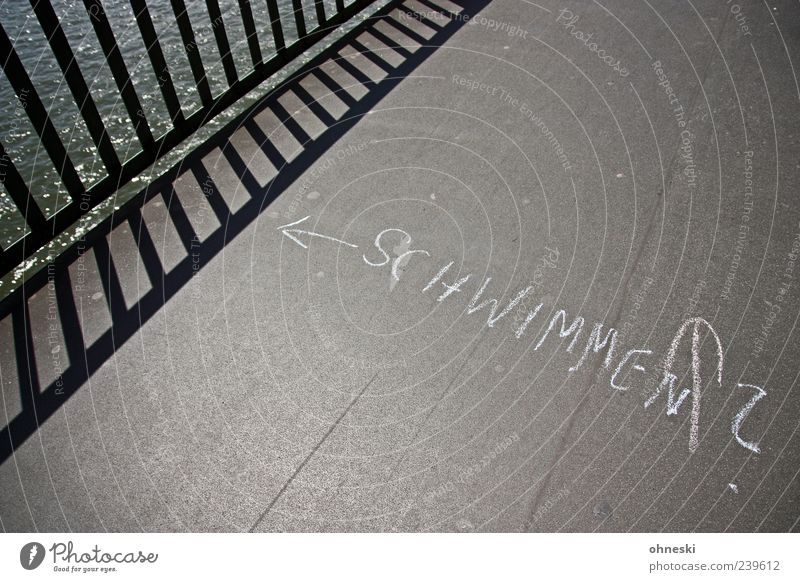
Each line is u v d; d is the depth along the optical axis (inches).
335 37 174.7
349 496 84.7
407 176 132.6
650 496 83.0
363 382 97.1
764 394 92.0
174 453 89.3
